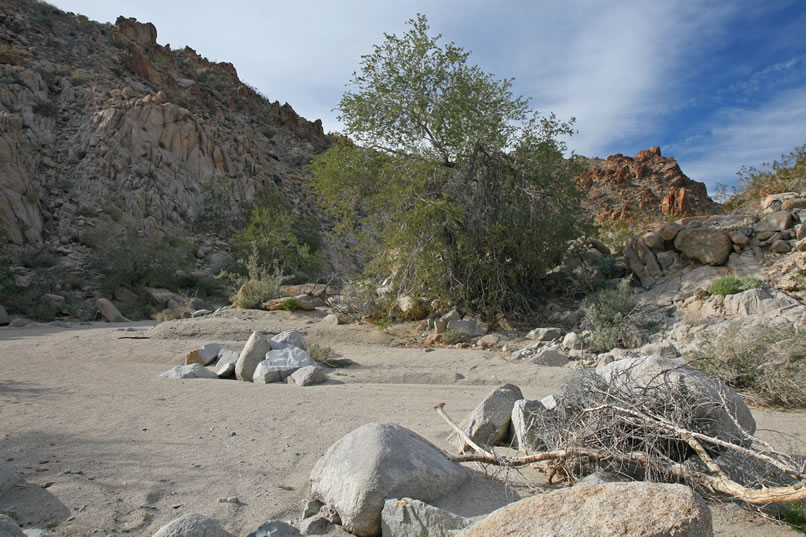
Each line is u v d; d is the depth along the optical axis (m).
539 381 10.04
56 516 3.50
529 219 16.80
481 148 17.22
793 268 13.73
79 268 32.62
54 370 10.10
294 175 58.25
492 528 2.72
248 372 10.08
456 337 14.99
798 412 7.41
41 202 36.50
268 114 72.75
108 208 37.56
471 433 5.06
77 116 44.41
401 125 17.27
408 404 7.39
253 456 4.82
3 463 3.98
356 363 12.21
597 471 3.84
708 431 4.10
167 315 21.72
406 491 3.55
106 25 63.38
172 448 4.95
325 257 42.94
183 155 45.28
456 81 17.19
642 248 16.53
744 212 20.06
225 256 38.34
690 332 12.38
